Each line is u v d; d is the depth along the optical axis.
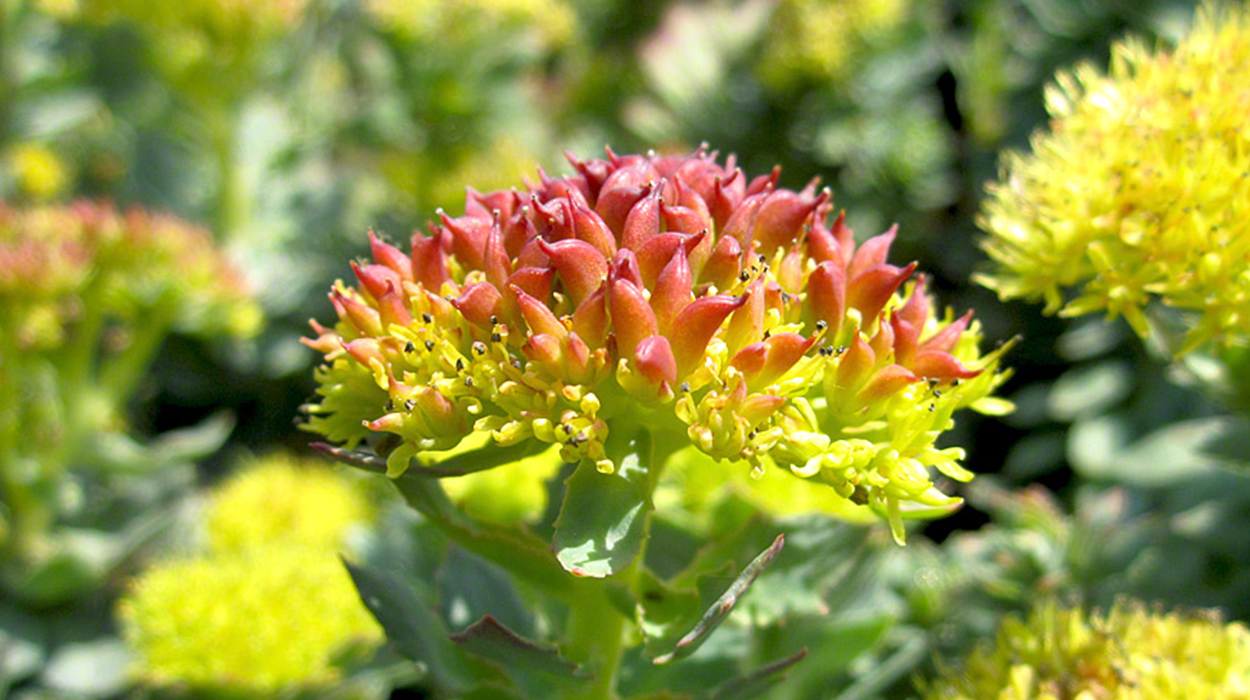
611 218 0.13
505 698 0.15
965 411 0.33
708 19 0.42
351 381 0.14
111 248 0.25
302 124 0.41
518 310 0.13
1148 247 0.15
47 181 0.36
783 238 0.13
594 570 0.12
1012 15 0.39
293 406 0.38
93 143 0.41
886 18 0.36
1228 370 0.17
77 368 0.26
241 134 0.38
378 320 0.13
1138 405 0.28
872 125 0.38
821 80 0.37
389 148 0.42
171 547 0.28
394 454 0.13
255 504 0.27
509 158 0.38
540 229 0.13
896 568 0.21
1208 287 0.15
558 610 0.16
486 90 0.40
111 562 0.27
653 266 0.13
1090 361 0.32
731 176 0.14
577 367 0.13
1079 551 0.20
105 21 0.34
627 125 0.41
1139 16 0.32
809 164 0.38
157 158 0.39
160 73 0.35
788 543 0.15
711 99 0.40
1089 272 0.16
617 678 0.15
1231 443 0.18
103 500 0.29
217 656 0.20
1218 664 0.15
